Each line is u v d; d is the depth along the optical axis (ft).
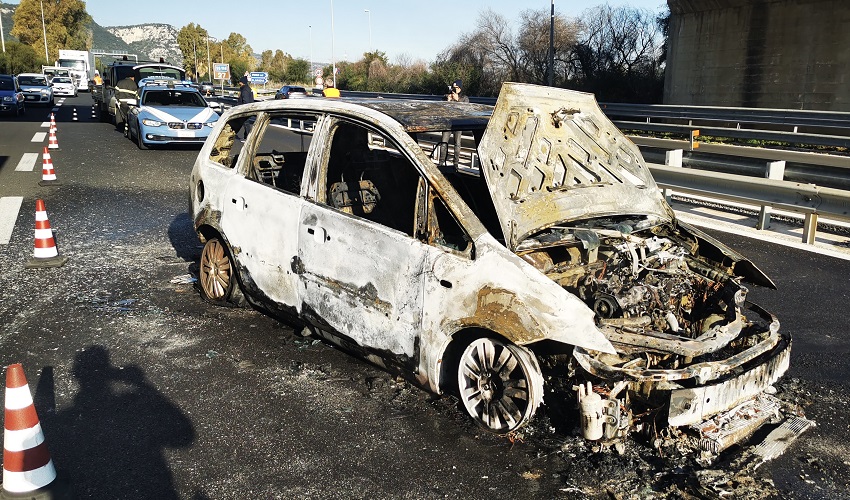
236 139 21.83
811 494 11.35
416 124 14.37
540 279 11.79
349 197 16.90
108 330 17.90
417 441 12.78
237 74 277.85
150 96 60.64
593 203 14.21
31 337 17.33
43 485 10.32
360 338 14.39
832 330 18.81
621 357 12.04
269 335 17.74
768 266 24.88
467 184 17.34
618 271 13.75
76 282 21.86
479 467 11.96
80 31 401.90
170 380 15.11
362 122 14.84
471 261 12.46
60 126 79.51
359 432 13.07
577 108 15.79
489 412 12.92
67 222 30.50
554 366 12.78
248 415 13.65
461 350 13.41
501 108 14.05
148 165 49.52
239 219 17.57
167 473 11.66
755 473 11.85
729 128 69.77
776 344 13.16
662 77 121.60
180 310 19.47
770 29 90.17
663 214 15.58
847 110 83.71
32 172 44.55
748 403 13.21
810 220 27.94
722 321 13.50
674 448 12.17
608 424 11.63
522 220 12.92
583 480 11.57
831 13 83.30
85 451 12.25
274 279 16.56
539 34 143.02
